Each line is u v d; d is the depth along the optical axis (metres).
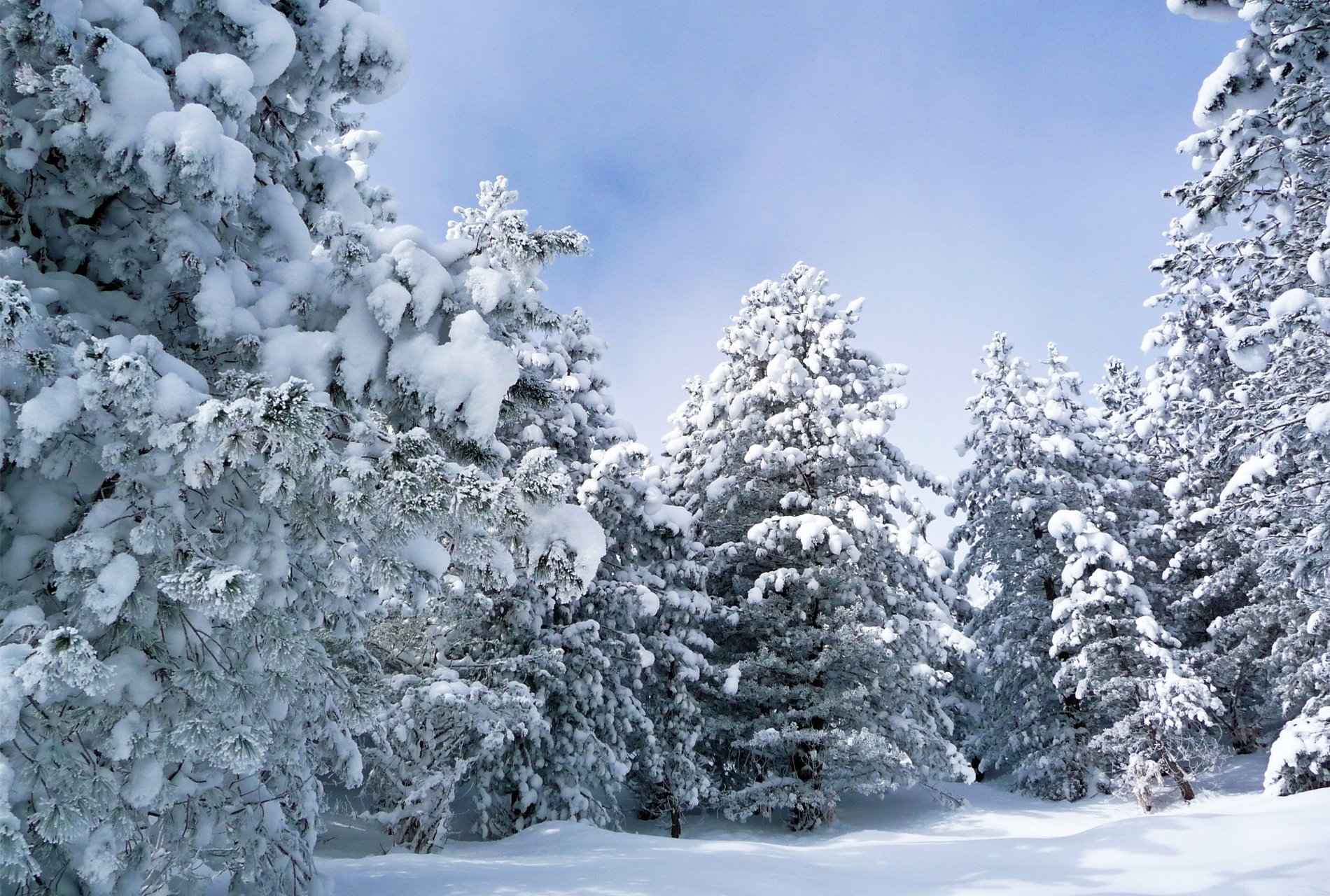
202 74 4.79
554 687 13.94
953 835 17.95
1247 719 26.17
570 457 16.50
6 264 4.70
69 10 4.23
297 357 4.73
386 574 4.67
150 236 5.04
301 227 5.79
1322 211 11.66
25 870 3.06
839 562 18.53
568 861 7.85
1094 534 22.00
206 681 4.03
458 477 4.34
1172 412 24.92
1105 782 21.47
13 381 3.76
